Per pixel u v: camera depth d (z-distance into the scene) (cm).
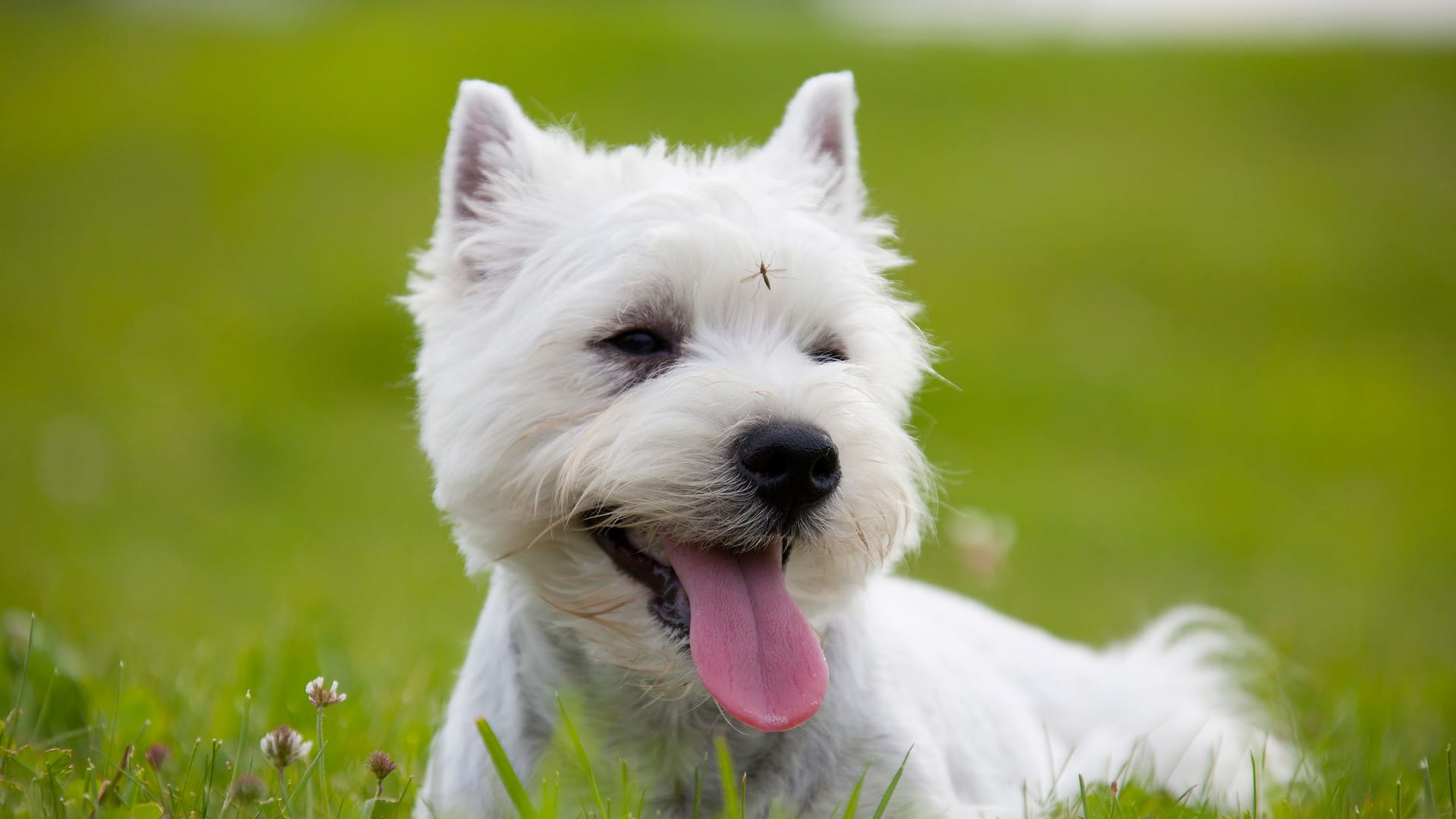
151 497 1341
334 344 1850
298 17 3706
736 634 393
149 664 613
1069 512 1330
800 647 393
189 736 518
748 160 501
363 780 470
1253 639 726
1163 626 726
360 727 538
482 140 480
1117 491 1409
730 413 397
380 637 761
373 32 3328
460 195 478
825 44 3203
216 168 2498
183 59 3114
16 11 3716
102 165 2509
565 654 434
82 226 2259
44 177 2461
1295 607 1071
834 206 502
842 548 411
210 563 1125
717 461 394
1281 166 2583
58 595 1002
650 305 424
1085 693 610
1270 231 2284
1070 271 2091
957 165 2523
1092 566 1167
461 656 689
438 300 470
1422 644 949
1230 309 1998
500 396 419
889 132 2686
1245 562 1207
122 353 1825
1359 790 510
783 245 432
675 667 405
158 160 2534
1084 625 976
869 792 427
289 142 2614
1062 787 539
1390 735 602
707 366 413
